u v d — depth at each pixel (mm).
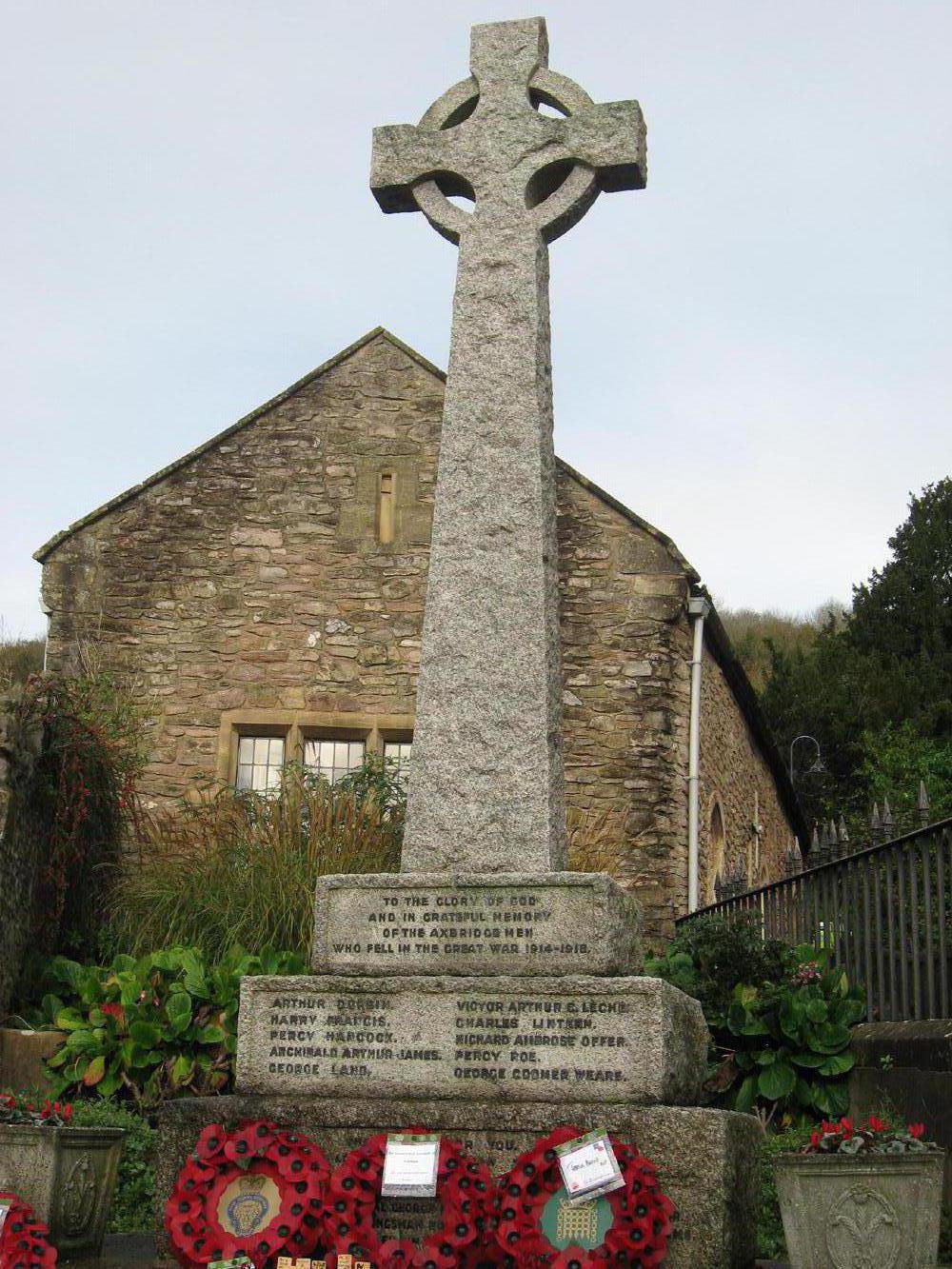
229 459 15242
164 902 10508
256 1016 5582
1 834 9945
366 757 13781
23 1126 5496
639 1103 5168
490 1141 5180
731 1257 5027
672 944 9570
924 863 7785
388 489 15195
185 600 14883
